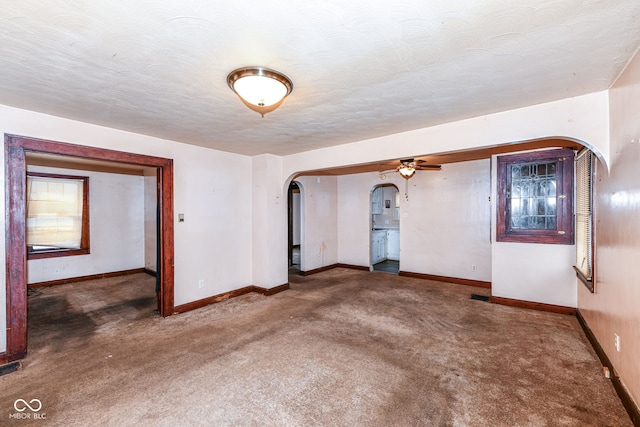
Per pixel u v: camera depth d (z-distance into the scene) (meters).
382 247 8.02
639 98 1.75
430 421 1.92
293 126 3.16
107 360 2.71
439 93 2.31
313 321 3.65
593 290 2.89
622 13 1.38
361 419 1.94
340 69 1.92
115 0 1.26
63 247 5.65
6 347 2.61
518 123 2.64
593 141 2.34
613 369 2.30
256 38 1.57
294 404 2.09
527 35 1.56
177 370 2.53
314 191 6.59
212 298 4.37
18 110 2.64
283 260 5.10
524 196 4.12
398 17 1.40
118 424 1.90
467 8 1.34
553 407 2.04
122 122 3.03
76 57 1.76
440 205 5.76
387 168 5.83
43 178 5.45
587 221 3.20
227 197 4.59
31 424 1.90
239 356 2.77
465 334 3.25
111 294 4.89
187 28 1.48
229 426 1.88
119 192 6.32
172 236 3.86
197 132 3.42
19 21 1.40
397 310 4.05
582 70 1.96
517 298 4.18
